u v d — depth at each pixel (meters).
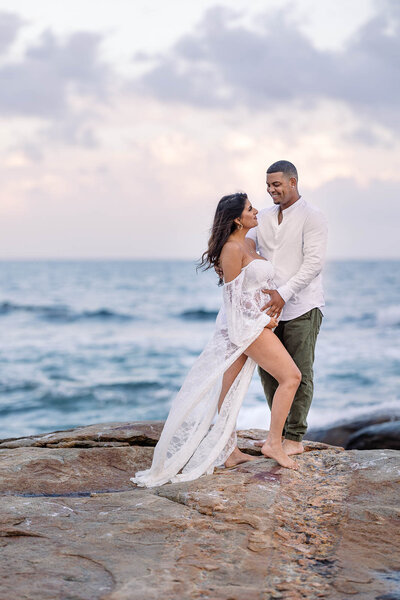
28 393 16.83
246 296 4.41
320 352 22.70
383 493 3.97
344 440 9.41
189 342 27.03
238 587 2.81
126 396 16.47
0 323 34.84
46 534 3.35
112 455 4.96
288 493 3.96
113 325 34.16
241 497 3.86
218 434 4.51
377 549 3.28
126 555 3.11
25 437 5.63
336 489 4.02
